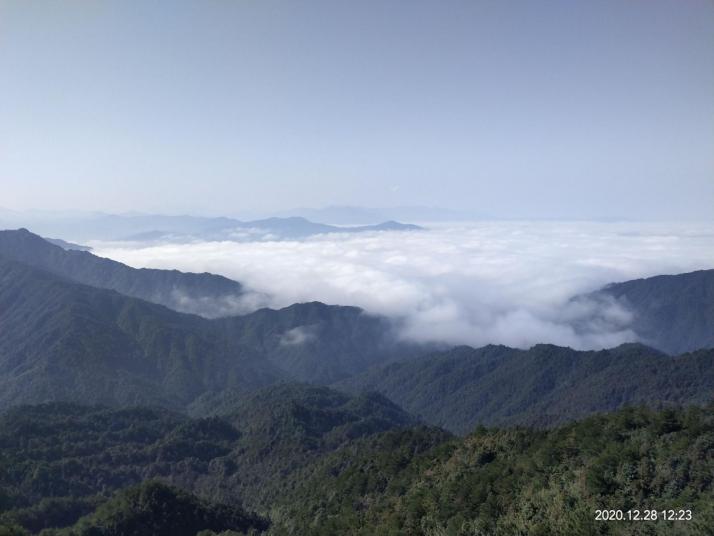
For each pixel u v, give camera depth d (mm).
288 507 119938
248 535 104562
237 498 142625
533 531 65875
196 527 104125
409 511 84125
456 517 76125
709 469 64188
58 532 96312
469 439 103812
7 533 92000
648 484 66312
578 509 66062
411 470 104438
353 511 98562
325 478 126062
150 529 99438
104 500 120875
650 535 58188
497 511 74688
